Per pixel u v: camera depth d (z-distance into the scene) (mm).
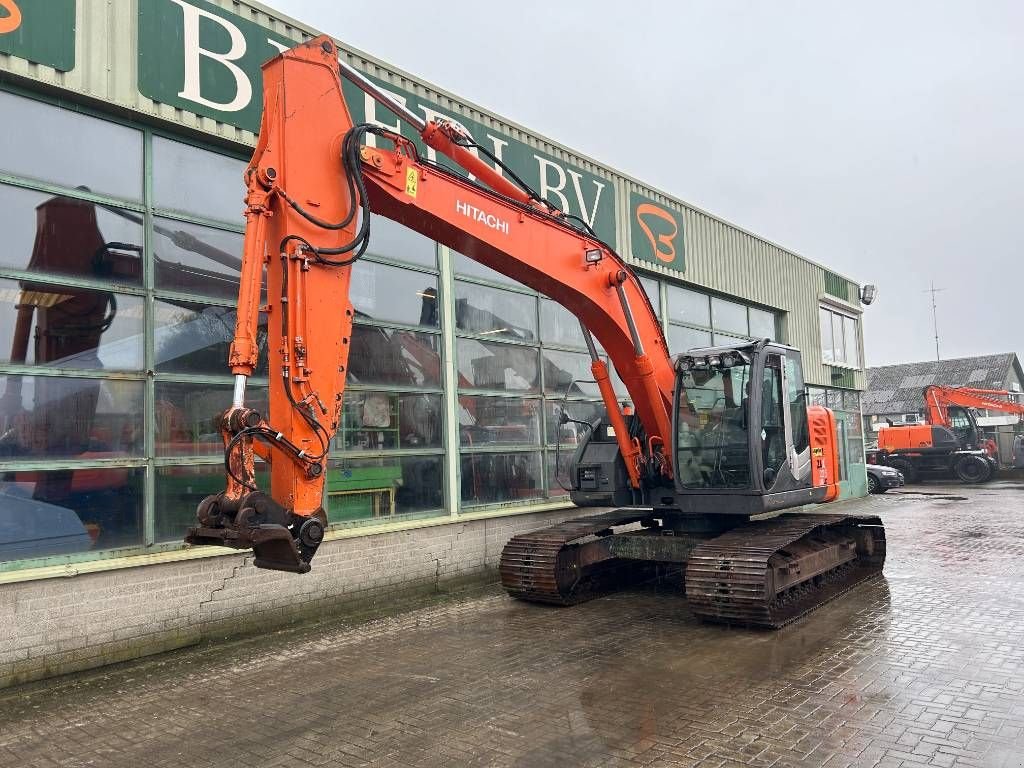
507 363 9898
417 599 8062
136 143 6582
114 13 6352
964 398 27453
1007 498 19094
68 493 5859
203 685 5332
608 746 4055
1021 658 5418
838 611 7020
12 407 5633
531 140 10406
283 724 4539
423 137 6148
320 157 4875
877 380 52031
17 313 5727
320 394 4555
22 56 5773
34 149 5938
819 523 7715
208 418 6820
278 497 4402
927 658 5465
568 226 6750
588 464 8164
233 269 7191
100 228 6266
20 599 5438
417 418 8594
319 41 4988
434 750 4078
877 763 3744
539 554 7543
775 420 7566
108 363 6195
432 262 8969
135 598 6027
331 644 6344
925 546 10891
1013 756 3797
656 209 12711
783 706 4562
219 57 7023
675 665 5473
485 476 9383
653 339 7840
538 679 5234
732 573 6406
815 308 18062
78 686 5383
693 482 7516
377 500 8078
